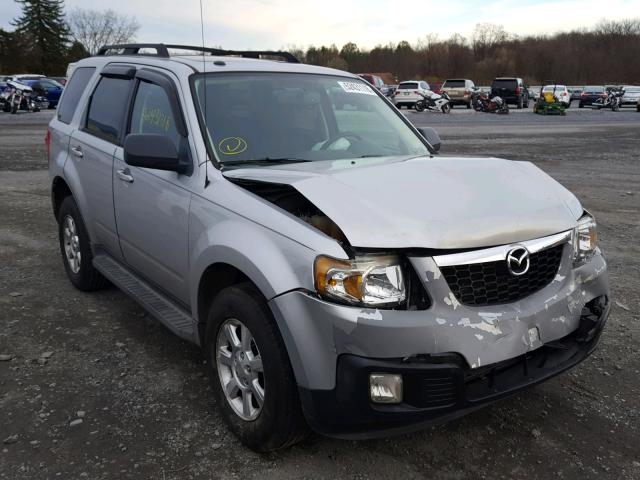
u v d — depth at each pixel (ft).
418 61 344.08
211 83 12.46
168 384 11.98
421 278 8.41
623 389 12.07
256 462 9.59
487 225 8.92
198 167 11.20
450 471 9.44
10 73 263.70
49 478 9.13
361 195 9.21
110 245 14.98
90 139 15.51
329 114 13.51
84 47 253.85
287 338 8.66
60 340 13.85
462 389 8.40
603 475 9.42
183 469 9.40
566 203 10.46
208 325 10.39
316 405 8.55
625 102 144.15
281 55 16.21
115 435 10.25
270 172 10.44
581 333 9.96
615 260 20.84
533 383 9.12
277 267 8.82
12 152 45.78
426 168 10.72
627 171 42.34
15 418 10.68
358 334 8.15
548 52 348.79
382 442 10.15
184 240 11.24
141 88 13.89
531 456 9.84
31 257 20.11
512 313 8.82
